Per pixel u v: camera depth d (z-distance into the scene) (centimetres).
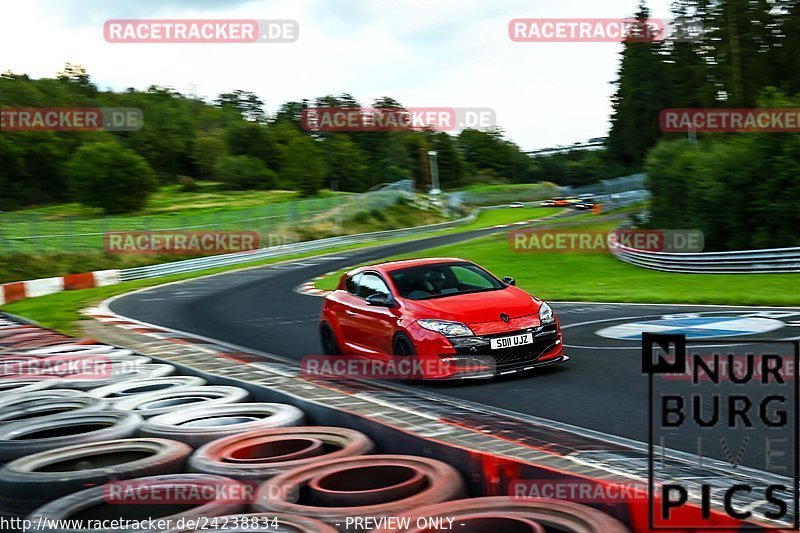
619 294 1562
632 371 721
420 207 7250
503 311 734
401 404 569
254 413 526
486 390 682
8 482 373
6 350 916
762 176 2752
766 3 5622
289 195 8794
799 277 1775
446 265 838
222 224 4947
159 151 10250
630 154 9612
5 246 3597
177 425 492
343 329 850
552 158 15675
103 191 5994
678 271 2258
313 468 368
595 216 6209
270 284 2428
